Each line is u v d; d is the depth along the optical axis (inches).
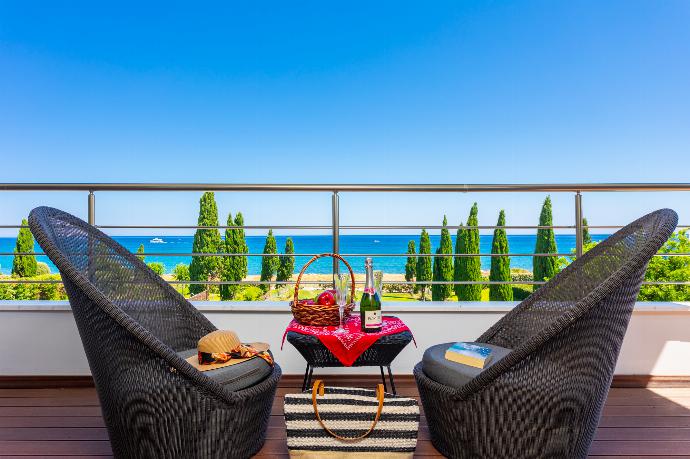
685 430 68.5
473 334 93.0
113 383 51.6
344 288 64.5
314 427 54.1
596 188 92.5
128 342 50.2
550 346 50.1
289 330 65.4
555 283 68.4
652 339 90.8
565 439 51.6
